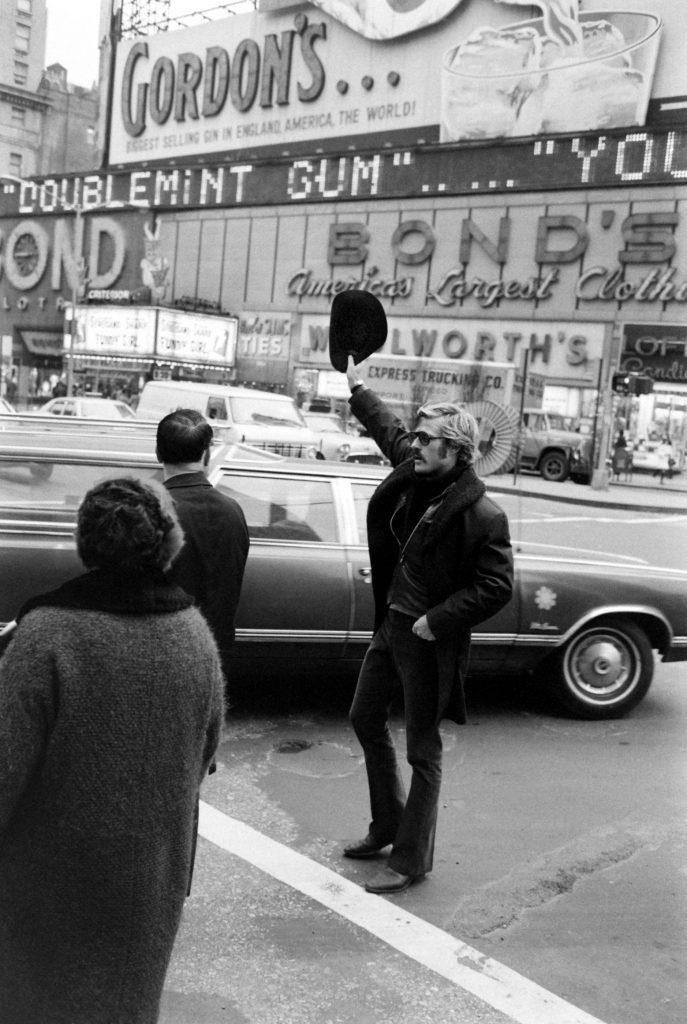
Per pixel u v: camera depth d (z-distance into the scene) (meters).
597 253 34.12
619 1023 2.87
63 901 1.76
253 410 18.16
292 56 46.38
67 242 50.44
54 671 1.73
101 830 1.75
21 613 1.84
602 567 5.81
